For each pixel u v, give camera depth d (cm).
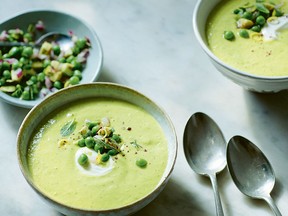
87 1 69
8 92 57
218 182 50
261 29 57
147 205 49
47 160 47
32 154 48
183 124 55
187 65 61
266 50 55
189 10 68
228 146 50
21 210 49
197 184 50
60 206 43
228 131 55
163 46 63
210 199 49
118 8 68
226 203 49
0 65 59
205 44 53
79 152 48
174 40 64
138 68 61
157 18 67
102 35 65
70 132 49
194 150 51
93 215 42
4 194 50
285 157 52
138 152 48
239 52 55
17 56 61
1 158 52
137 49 63
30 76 59
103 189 45
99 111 51
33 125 49
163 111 49
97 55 60
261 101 57
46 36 63
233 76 52
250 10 59
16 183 51
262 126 55
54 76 58
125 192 45
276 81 50
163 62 62
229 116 56
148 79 60
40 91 58
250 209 49
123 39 64
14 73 58
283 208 48
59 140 49
